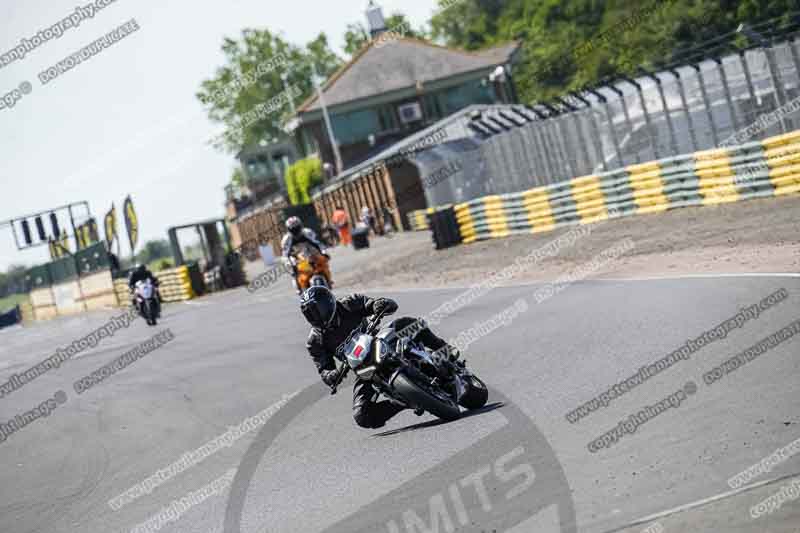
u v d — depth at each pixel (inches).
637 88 4087.1
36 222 6919.3
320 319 1300.4
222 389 2119.8
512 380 1476.4
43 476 1669.5
